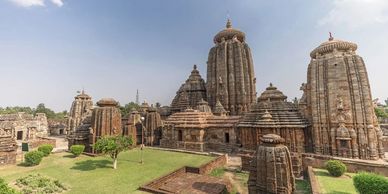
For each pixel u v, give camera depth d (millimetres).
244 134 29094
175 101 61219
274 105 28516
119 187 17203
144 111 55062
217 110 44938
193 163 26109
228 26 55438
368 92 24062
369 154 22750
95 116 33562
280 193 13656
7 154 25062
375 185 12445
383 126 46469
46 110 119562
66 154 32281
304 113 28656
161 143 41781
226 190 17141
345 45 25969
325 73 26078
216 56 51812
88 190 16547
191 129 37812
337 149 24062
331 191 14719
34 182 17375
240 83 47875
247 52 51312
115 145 22922
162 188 16500
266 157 14531
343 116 24219
